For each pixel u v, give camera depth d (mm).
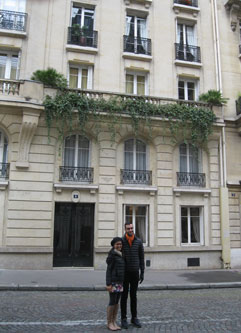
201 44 17891
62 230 14195
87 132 14961
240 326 6121
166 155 15656
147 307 7633
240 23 18844
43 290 9734
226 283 11117
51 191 13930
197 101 16203
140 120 15133
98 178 14672
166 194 15336
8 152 13750
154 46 17062
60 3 16141
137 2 17359
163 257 14766
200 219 15898
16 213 13352
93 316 6691
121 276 5891
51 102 13602
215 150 16422
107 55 16234
